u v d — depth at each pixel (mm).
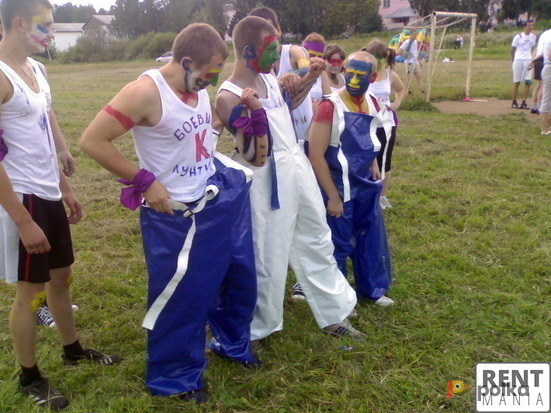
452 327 3395
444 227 4984
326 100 3184
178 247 2516
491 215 5250
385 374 2967
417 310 3584
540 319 3439
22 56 2531
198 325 2660
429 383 2885
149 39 47281
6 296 3848
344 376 2957
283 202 2916
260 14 3387
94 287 3998
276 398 2783
